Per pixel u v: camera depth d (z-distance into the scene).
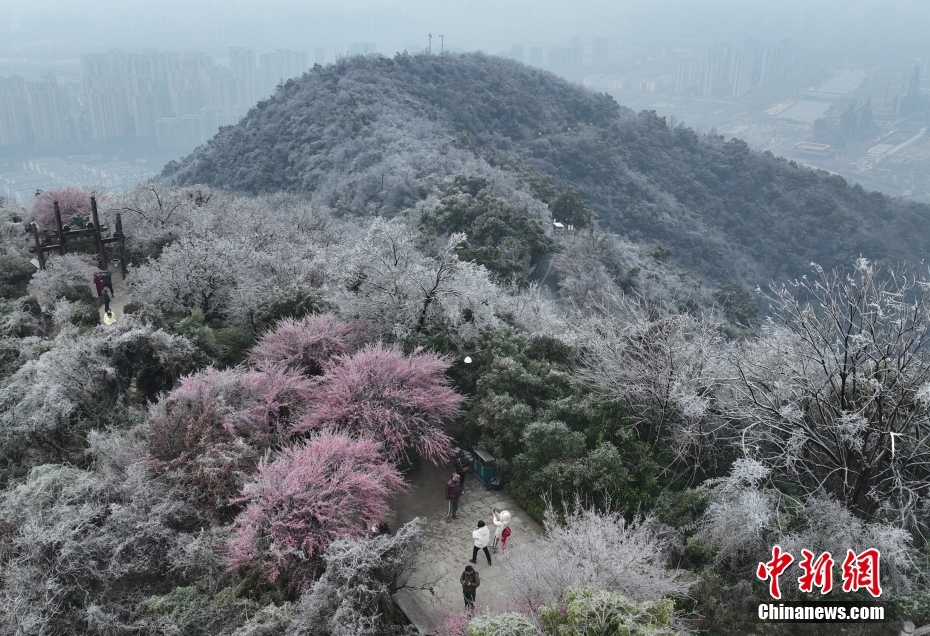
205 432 13.32
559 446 14.36
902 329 12.32
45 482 12.76
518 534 13.51
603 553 10.46
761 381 13.93
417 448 14.45
